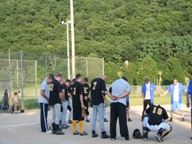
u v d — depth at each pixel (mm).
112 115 11227
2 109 23078
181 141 10883
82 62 30906
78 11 79000
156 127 10891
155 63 69062
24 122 16797
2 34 65750
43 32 67750
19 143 10797
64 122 14375
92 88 11828
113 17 81562
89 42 69375
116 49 71688
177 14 90062
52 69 29281
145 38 79688
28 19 71500
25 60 28297
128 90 11102
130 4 87625
